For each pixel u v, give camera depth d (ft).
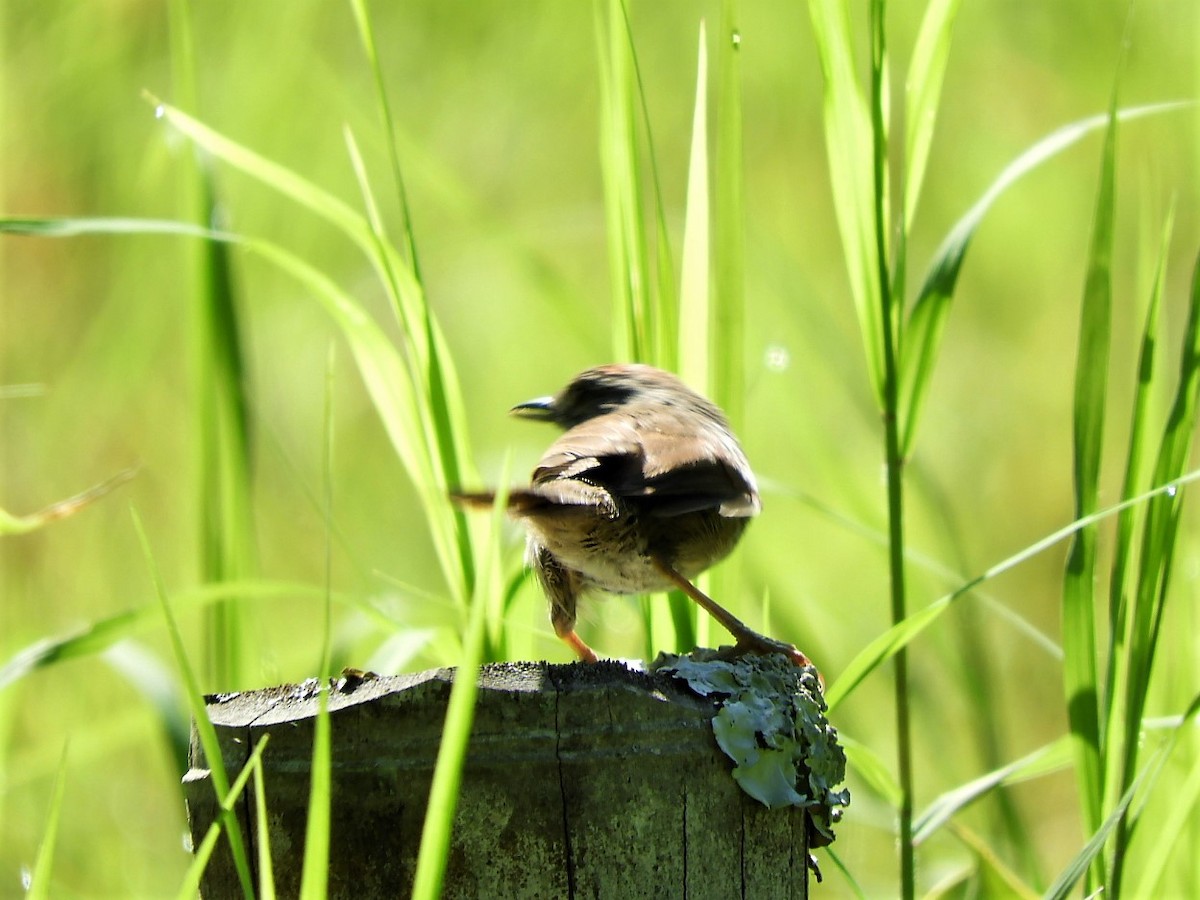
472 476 24.94
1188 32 51.93
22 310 46.75
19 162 47.67
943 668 39.45
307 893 15.37
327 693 16.94
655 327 26.45
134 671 26.27
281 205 51.19
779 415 47.98
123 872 33.91
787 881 18.16
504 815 16.92
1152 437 27.96
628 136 25.52
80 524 43.27
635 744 17.19
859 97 24.30
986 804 34.78
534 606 27.86
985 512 52.31
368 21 24.95
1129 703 22.74
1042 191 60.03
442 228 54.19
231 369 28.17
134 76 49.55
